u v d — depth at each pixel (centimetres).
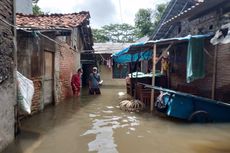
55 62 1177
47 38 1013
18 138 658
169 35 1669
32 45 912
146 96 1186
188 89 1148
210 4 825
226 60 913
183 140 678
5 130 575
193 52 877
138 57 1517
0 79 544
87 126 820
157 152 586
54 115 970
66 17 1300
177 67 1312
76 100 1387
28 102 680
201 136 716
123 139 683
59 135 711
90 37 1980
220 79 951
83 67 2331
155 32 1695
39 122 850
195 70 877
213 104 851
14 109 640
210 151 595
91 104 1258
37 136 690
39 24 1092
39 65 986
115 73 2267
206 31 1100
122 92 1814
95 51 2395
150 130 776
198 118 845
